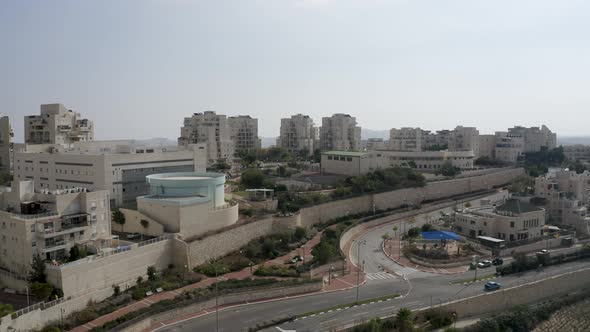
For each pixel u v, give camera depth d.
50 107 185.75
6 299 76.31
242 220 118.81
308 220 139.50
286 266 102.19
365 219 150.75
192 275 92.69
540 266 110.44
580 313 95.25
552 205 147.62
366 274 104.12
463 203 181.88
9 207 87.50
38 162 142.00
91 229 88.94
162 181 111.38
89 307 76.69
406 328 74.44
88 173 128.62
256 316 78.81
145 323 73.31
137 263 88.31
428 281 99.44
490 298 90.75
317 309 82.38
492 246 120.81
